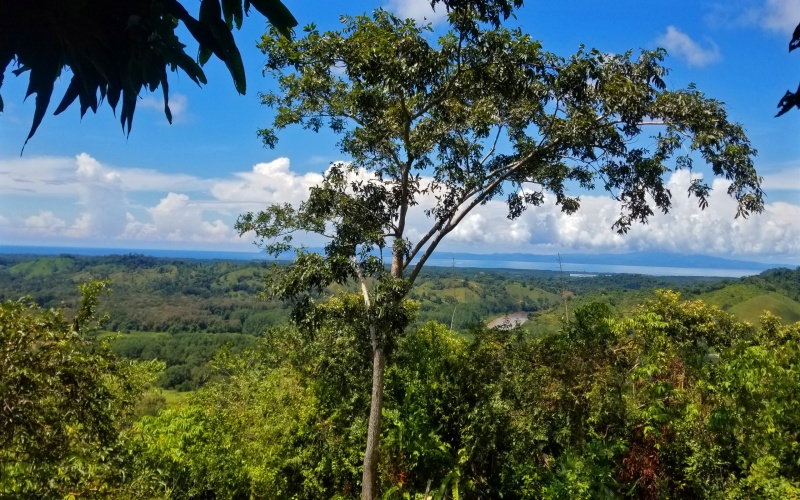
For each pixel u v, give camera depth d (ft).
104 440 15.79
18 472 13.76
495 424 35.60
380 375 29.35
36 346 13.70
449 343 40.63
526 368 37.50
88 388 14.82
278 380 43.11
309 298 29.27
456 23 23.79
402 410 37.88
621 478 32.76
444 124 31.68
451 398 38.40
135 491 16.79
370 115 31.14
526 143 32.50
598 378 33.99
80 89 5.46
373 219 32.07
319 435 38.47
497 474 36.32
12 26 4.94
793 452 26.45
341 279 28.68
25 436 12.96
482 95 29.35
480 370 38.19
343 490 36.94
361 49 26.45
